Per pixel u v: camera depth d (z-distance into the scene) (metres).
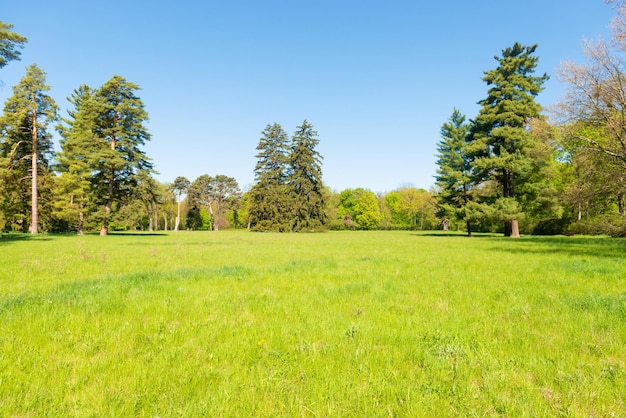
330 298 7.24
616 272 9.84
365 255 16.64
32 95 34.81
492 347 4.41
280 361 4.07
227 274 10.27
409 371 3.80
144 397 3.26
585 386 3.41
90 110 38.50
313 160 56.25
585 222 33.81
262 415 2.99
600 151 19.16
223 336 4.93
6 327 5.18
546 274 10.00
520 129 34.00
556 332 4.97
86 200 37.19
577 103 19.47
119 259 14.88
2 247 20.25
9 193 34.50
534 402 3.14
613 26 17.69
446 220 78.50
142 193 41.22
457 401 3.21
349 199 99.06
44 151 40.22
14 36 23.55
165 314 6.02
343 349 4.41
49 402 3.21
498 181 37.81
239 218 95.50
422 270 11.09
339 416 2.97
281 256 16.34
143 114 39.91
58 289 8.03
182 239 32.62
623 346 4.38
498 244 24.06
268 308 6.40
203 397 3.27
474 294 7.50
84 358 4.15
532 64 34.22
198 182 86.56
